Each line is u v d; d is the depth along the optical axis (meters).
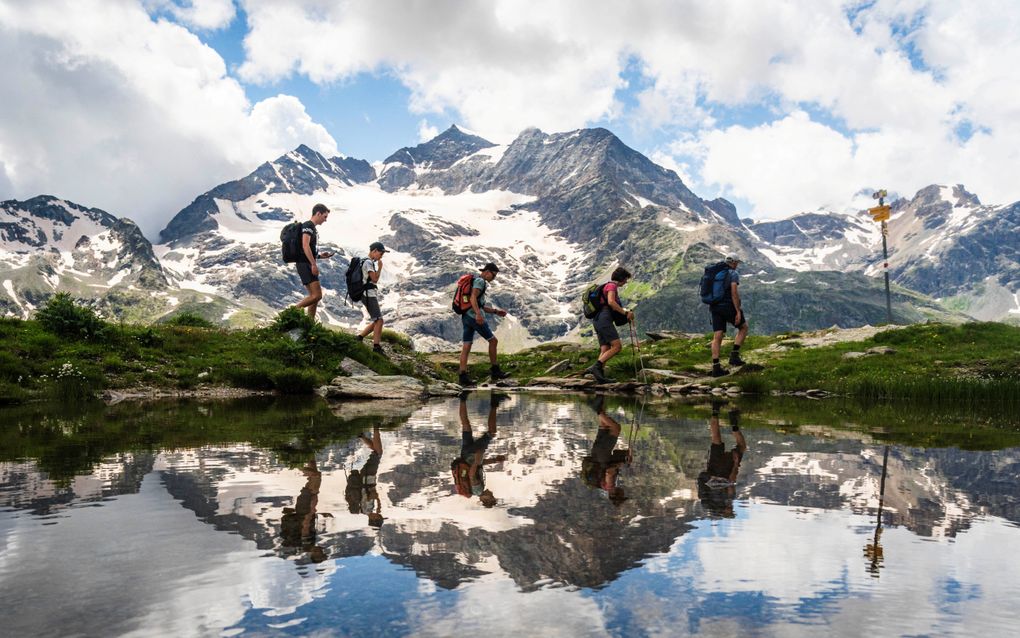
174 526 3.27
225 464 5.28
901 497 4.05
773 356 22.58
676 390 18.42
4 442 6.65
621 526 3.30
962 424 9.13
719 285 19.59
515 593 2.32
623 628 1.99
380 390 15.84
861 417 10.24
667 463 5.43
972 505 3.84
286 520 3.40
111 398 13.65
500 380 22.78
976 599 2.30
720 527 3.28
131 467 5.09
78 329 16.73
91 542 2.97
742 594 2.33
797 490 4.27
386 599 2.25
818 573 2.58
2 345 14.95
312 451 6.11
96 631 1.97
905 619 2.09
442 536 3.10
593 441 7.02
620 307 18.44
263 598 2.26
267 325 20.61
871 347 21.86
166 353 17.44
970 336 21.67
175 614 2.10
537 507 3.72
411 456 5.82
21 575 2.50
